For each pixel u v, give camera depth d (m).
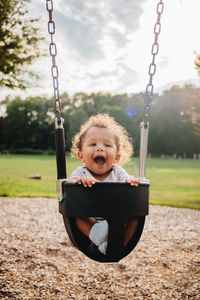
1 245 3.80
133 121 61.34
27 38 8.70
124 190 1.80
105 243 1.88
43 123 64.31
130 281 3.00
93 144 2.18
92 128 2.25
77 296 2.67
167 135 61.28
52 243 4.01
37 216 5.58
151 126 62.06
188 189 11.28
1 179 12.52
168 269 3.27
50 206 6.67
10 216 5.48
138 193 1.83
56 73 2.17
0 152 63.53
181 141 59.94
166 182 13.96
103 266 3.36
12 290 2.70
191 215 5.95
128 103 64.62
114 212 1.78
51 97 62.59
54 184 11.81
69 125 60.62
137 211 1.83
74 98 69.62
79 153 2.42
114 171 2.39
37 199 7.65
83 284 2.91
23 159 38.06
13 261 3.33
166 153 62.06
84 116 60.81
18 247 3.76
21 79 9.09
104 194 1.78
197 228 4.87
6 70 8.75
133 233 2.01
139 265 3.38
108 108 64.00
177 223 5.23
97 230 1.88
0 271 3.06
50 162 30.80
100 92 73.31
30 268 3.20
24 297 2.60
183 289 2.80
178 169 23.39
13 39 8.63
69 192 1.78
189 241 4.17
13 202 7.01
